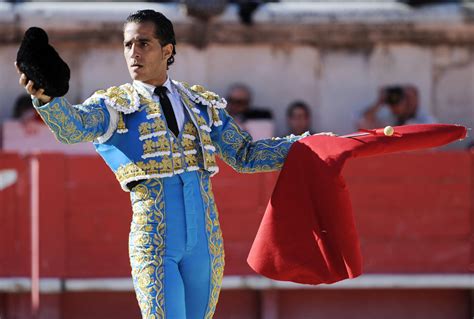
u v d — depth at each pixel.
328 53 23.23
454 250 17.08
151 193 7.47
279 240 7.97
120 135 7.50
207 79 22.95
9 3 23.12
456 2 24.22
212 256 7.63
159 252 7.39
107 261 16.73
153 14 7.66
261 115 21.64
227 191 16.75
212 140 8.09
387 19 23.19
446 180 17.09
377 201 17.00
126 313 17.11
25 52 6.64
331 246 7.86
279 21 22.97
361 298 17.36
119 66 22.91
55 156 16.69
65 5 23.17
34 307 16.73
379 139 7.95
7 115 22.53
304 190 7.93
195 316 7.65
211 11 22.50
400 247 17.05
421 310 17.44
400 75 23.39
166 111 7.63
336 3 24.06
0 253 16.64
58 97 6.84
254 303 17.20
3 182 16.64
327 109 23.23
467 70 23.47
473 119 23.52
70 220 16.72
